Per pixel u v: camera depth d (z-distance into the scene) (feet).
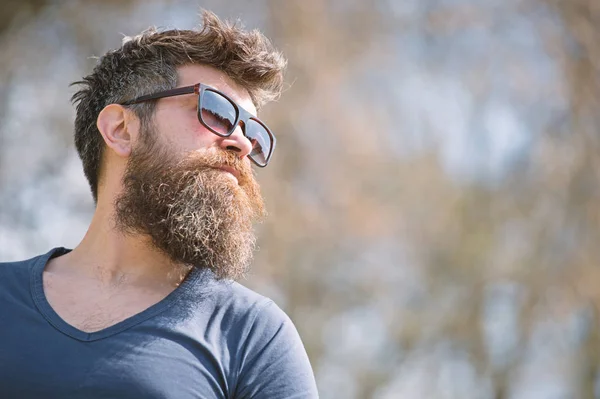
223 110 17.34
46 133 79.30
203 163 16.90
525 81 105.29
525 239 103.65
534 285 101.24
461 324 103.55
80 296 15.75
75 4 79.97
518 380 104.78
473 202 104.94
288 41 92.07
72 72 81.15
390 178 101.55
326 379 102.01
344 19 100.07
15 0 77.66
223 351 15.14
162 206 16.58
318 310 96.89
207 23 18.08
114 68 18.17
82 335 14.71
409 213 103.09
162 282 16.52
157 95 17.34
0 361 14.40
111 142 17.46
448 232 103.40
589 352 99.50
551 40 102.89
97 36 81.30
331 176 94.17
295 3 92.58
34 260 16.51
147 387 14.23
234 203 16.84
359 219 95.61
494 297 105.50
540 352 103.86
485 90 107.14
